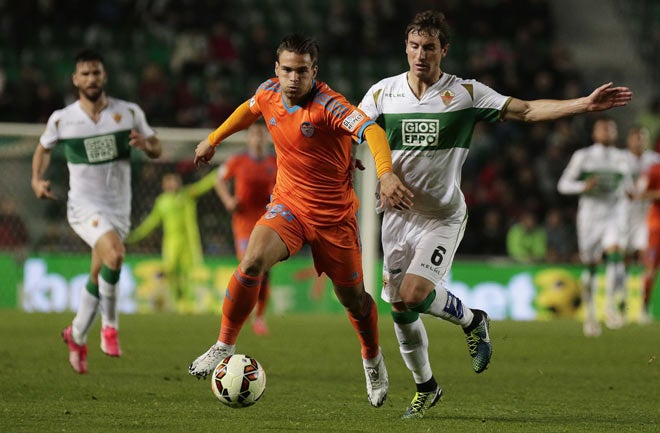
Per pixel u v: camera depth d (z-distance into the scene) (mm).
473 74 78625
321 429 19391
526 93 79188
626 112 83812
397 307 21750
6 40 76188
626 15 90688
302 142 20344
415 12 84625
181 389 25047
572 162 46938
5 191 57219
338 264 21062
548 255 62656
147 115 70125
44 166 29500
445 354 35625
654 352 37375
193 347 36062
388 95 21500
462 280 56875
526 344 39969
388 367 31281
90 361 31219
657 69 87312
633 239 53375
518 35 84250
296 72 19719
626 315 56281
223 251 58000
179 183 55375
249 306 20047
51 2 77938
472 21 86125
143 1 79688
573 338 43125
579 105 20250
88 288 28234
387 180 18906
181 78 75938
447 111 21094
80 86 28781
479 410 22578
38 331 41094
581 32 89875
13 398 22859
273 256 20156
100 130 28953
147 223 55281
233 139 55906
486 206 66750
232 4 83062
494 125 74438
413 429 19562
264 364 31406
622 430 19891
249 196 42375
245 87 76250
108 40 78000
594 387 27281
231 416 20875
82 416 20406
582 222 47000
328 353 34906
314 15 84688
